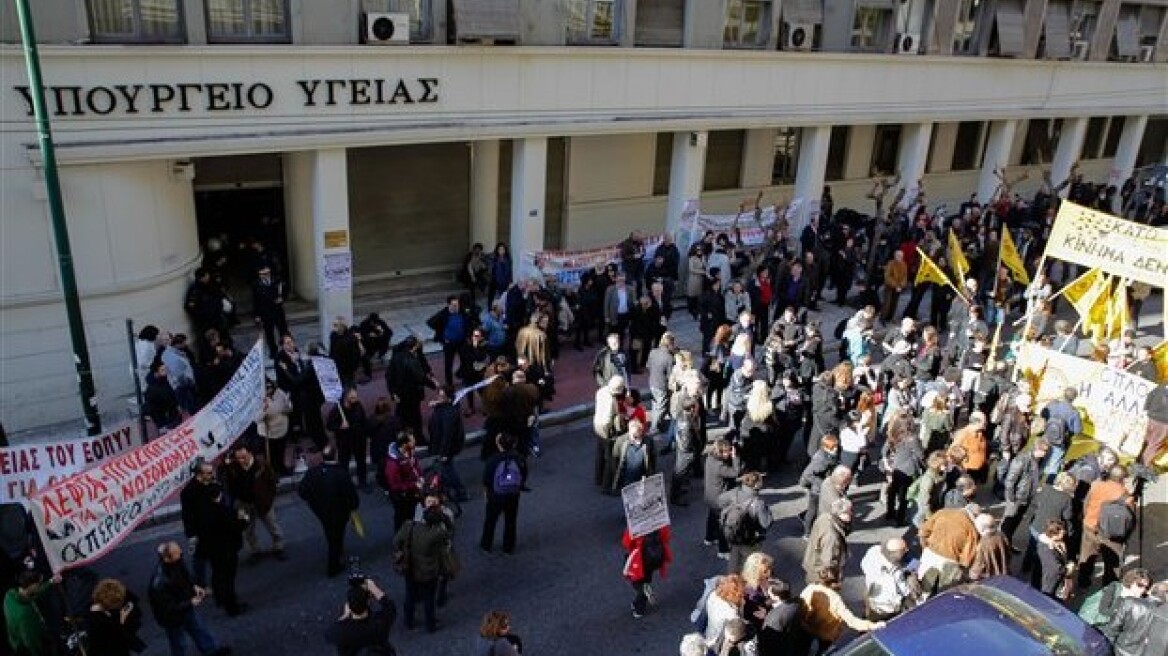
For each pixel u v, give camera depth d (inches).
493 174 746.8
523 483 417.4
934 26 856.9
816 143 820.0
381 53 571.5
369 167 701.9
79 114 484.4
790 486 495.8
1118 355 557.9
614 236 852.0
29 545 333.7
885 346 563.5
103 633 297.1
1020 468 423.8
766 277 669.9
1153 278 539.5
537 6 627.2
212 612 375.6
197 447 362.6
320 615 376.5
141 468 338.0
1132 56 1059.9
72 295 397.4
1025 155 1184.2
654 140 845.8
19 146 470.3
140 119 505.0
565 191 804.6
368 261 727.1
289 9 541.3
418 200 733.3
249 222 662.5
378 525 442.3
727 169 909.2
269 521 402.9
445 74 602.5
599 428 466.3
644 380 617.6
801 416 502.3
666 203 874.8
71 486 314.5
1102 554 398.3
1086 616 344.2
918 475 441.7
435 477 389.4
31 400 506.9
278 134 552.1
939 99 891.4
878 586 346.9
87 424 419.2
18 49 455.8
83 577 337.1
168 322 550.3
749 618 318.7
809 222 823.7
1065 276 844.0
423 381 492.1
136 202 517.3
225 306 572.7
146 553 413.1
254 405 401.4
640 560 370.0
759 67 748.6
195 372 474.6
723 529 383.9
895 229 785.6
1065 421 460.8
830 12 786.2
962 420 511.2
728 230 754.2
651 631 375.6
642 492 362.0
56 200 382.6
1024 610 295.7
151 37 505.0
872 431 483.2
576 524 449.4
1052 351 526.0
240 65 527.2
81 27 477.7
